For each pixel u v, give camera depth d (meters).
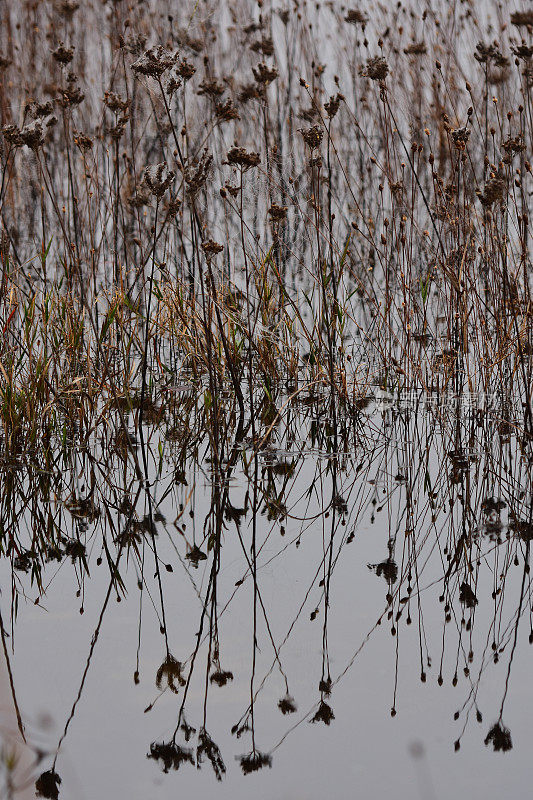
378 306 9.55
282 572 5.14
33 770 3.18
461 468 7.11
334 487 6.71
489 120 11.95
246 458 7.44
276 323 9.33
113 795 3.05
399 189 9.15
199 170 6.93
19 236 11.88
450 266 9.04
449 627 4.43
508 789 3.08
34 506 6.26
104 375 8.15
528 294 7.89
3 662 4.01
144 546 5.57
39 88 13.34
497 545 5.56
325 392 9.12
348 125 13.55
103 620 4.48
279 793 3.06
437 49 13.14
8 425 7.28
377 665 4.03
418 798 3.03
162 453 7.52
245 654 4.13
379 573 5.14
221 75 13.12
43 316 7.86
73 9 12.73
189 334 9.18
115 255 9.41
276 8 13.57
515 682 3.87
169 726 3.49
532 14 10.09
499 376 8.81
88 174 8.81
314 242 11.70
